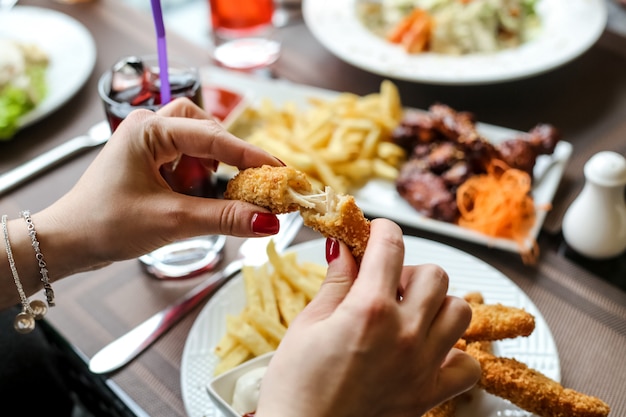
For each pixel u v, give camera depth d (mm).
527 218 581
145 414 461
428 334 365
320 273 513
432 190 589
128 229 441
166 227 434
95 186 448
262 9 825
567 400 417
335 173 625
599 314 511
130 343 501
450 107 730
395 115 684
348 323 344
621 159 536
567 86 751
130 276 558
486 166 604
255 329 481
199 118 494
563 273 544
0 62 725
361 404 346
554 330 499
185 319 521
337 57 806
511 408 436
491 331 438
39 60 766
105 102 541
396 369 350
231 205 418
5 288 475
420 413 371
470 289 511
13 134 699
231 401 431
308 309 372
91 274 561
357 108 672
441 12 825
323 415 339
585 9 796
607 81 755
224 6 821
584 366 475
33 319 488
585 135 682
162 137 432
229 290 513
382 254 364
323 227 394
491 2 818
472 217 576
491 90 751
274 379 351
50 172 660
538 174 623
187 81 561
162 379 482
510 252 562
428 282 370
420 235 584
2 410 590
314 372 342
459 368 386
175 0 959
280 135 646
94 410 560
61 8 906
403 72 715
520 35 816
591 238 542
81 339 511
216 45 831
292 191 407
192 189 523
